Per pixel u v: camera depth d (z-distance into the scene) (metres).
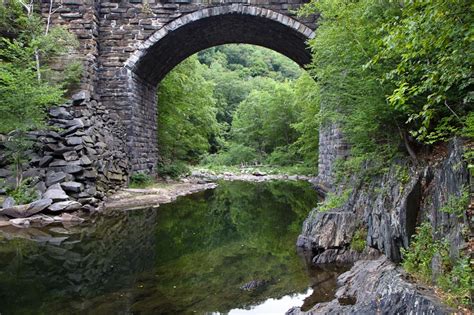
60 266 7.58
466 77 4.95
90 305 5.70
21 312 5.44
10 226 10.64
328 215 8.67
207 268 7.57
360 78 8.05
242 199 17.77
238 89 66.88
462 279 4.12
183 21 17.61
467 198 4.71
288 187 22.70
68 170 12.83
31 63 13.46
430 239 5.48
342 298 5.70
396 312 4.48
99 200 13.89
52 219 11.27
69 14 16.80
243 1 17.44
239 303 5.84
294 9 17.38
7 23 15.46
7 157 12.55
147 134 20.69
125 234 10.33
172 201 16.28
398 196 6.72
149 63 19.06
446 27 4.30
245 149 43.72
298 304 5.79
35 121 12.34
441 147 6.87
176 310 5.55
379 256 7.16
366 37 7.71
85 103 14.67
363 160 9.42
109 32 17.73
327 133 18.55
